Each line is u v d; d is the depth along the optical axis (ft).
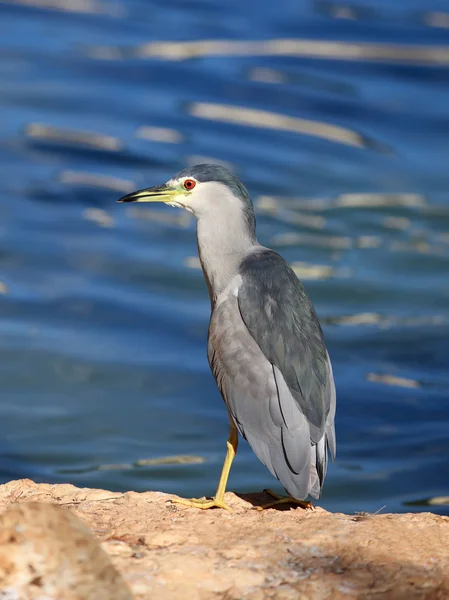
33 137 82.69
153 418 48.57
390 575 18.42
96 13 113.80
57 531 16.88
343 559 19.08
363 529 20.57
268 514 22.16
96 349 54.75
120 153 80.74
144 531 20.35
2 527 16.74
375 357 54.80
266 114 89.92
